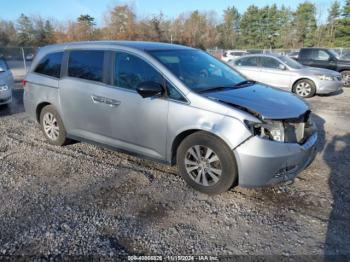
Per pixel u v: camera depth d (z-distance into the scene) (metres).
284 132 3.28
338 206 3.38
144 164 4.46
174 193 3.65
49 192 3.68
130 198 3.54
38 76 5.12
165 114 3.66
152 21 48.72
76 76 4.57
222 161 3.37
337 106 8.77
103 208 3.34
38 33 64.81
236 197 3.56
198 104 3.46
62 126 4.95
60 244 2.77
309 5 60.53
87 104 4.40
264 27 68.31
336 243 2.80
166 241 2.83
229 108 3.31
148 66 3.87
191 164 3.65
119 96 4.03
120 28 49.50
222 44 65.75
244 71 10.87
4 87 7.80
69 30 53.69
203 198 3.54
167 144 3.75
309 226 3.04
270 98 3.69
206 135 3.44
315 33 59.47
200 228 3.02
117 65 4.13
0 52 30.88
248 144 3.19
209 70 4.24
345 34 51.12
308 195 3.61
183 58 4.19
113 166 4.39
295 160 3.34
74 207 3.35
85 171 4.24
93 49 4.43
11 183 3.90
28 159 4.66
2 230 2.95
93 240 2.82
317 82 9.85
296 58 14.38
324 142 5.48
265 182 3.27
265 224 3.08
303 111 3.53
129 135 4.07
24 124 6.65
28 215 3.20
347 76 13.12
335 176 4.09
